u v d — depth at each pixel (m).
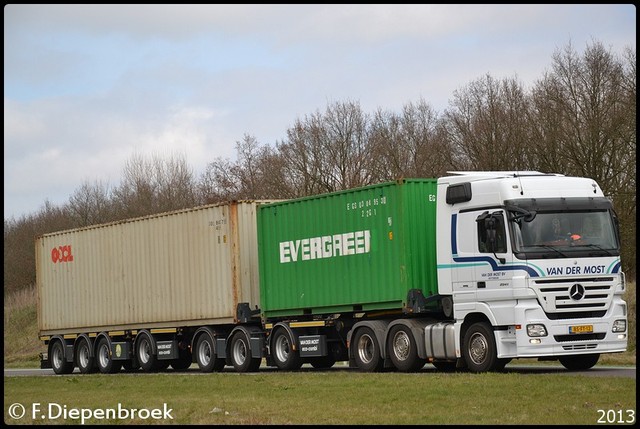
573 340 20.33
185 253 30.25
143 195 64.88
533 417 14.30
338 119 52.78
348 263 24.73
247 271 28.56
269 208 27.52
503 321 20.45
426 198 23.47
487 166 44.94
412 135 52.78
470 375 20.12
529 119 44.22
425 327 22.47
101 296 33.88
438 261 22.00
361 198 24.42
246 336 27.88
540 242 20.34
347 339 24.67
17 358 51.41
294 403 17.28
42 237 37.12
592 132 41.47
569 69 43.66
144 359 31.91
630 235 39.31
